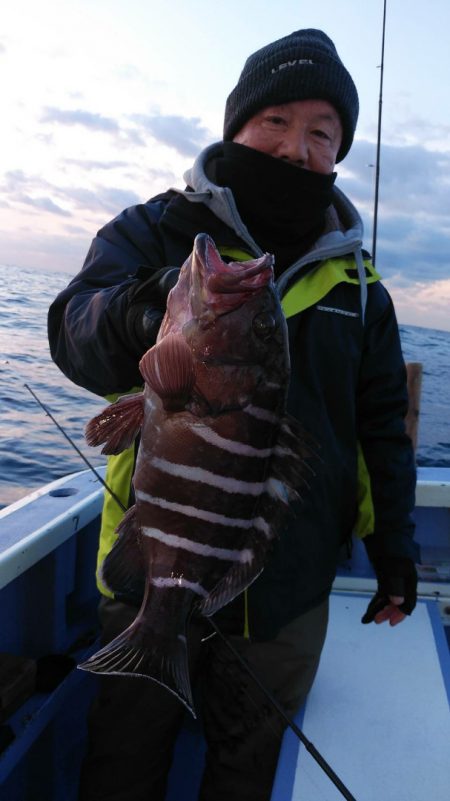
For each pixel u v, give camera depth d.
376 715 0.97
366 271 1.01
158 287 0.65
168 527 0.64
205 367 0.61
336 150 0.97
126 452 0.89
